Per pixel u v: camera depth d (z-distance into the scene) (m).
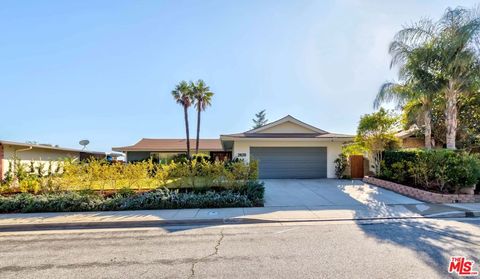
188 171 9.53
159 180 9.62
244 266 3.89
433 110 14.55
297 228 6.01
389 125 13.73
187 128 25.59
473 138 15.10
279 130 17.78
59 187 9.21
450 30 11.10
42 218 6.96
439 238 5.12
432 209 7.63
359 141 14.66
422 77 11.56
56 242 5.27
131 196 8.53
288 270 3.72
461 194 8.87
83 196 8.23
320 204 8.44
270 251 4.53
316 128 17.53
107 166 9.49
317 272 3.64
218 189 9.51
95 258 4.35
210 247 4.80
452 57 10.78
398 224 6.25
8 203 7.74
